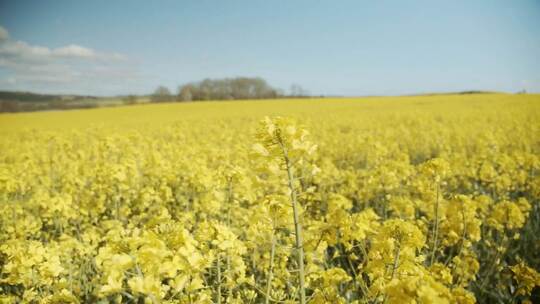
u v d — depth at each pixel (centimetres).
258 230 359
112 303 415
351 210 763
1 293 452
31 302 385
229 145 1536
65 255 427
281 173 303
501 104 3538
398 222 303
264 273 443
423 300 197
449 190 778
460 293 246
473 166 873
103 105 7012
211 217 573
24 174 905
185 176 788
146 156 1171
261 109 4181
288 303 315
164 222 315
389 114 2798
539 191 655
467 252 440
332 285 317
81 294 411
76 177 852
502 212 475
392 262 291
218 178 562
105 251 277
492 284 482
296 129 294
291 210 336
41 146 1650
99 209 673
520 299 441
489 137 1231
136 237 251
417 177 766
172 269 228
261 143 300
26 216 633
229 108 4588
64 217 585
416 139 1470
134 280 225
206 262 246
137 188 793
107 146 1128
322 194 725
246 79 8250
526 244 555
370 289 286
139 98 7762
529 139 1347
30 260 345
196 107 4994
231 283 319
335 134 1719
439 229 479
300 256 299
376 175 721
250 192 564
